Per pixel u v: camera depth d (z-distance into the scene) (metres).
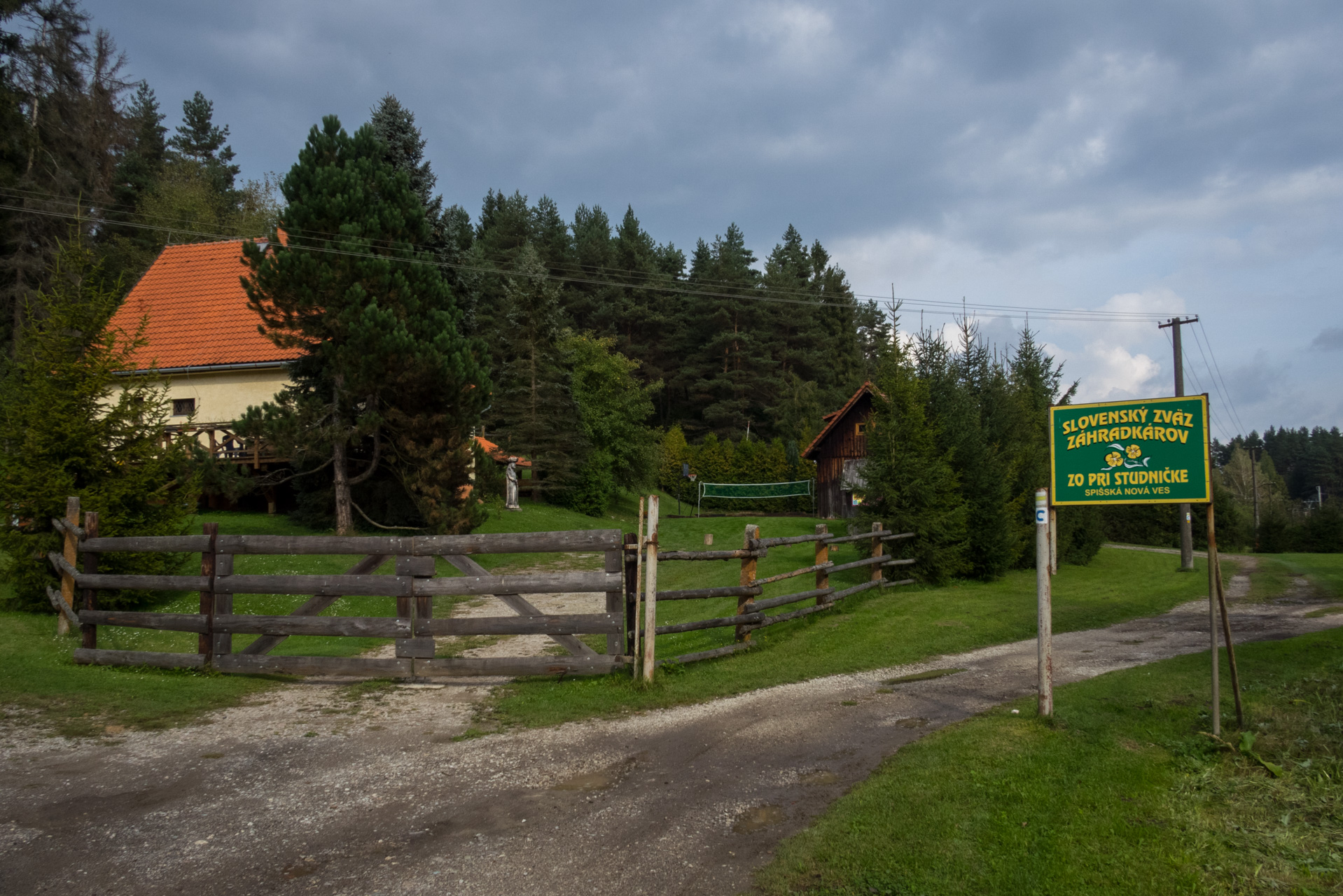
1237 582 16.30
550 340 34.78
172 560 12.77
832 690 7.52
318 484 22.27
